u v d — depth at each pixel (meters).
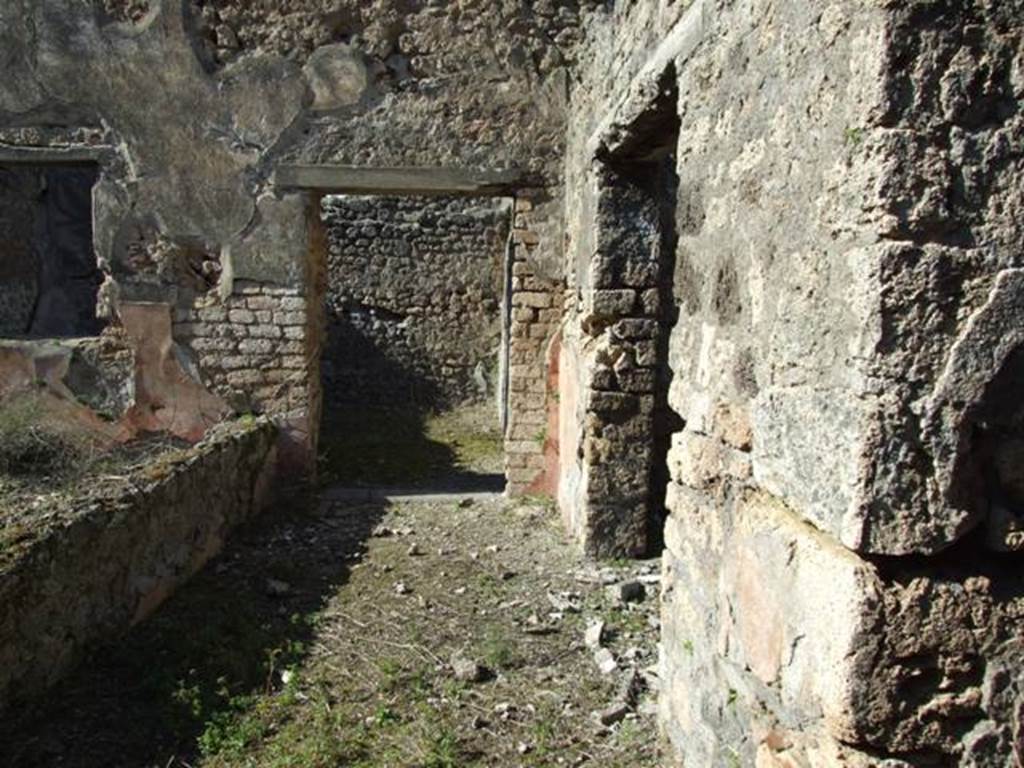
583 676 3.48
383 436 9.32
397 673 3.47
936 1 1.54
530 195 6.06
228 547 4.97
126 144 5.98
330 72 5.98
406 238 10.98
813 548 1.73
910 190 1.55
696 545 2.55
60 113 5.94
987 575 1.61
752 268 2.10
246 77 5.96
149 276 6.08
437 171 6.04
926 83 1.55
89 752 2.85
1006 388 1.57
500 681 3.43
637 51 3.67
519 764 2.87
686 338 2.72
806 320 1.79
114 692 3.22
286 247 6.07
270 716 3.13
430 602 4.22
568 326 5.82
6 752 2.78
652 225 4.70
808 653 1.74
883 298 1.55
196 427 6.16
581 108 5.42
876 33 1.55
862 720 1.59
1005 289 1.56
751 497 2.11
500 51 5.95
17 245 9.43
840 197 1.65
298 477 6.21
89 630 3.44
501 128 6.02
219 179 6.02
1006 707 1.60
